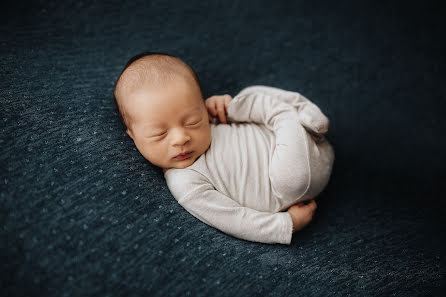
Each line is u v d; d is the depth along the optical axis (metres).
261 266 0.85
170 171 0.95
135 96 0.88
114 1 1.36
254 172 0.98
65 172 0.79
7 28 1.13
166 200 0.89
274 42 1.42
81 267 0.70
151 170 0.94
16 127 0.81
